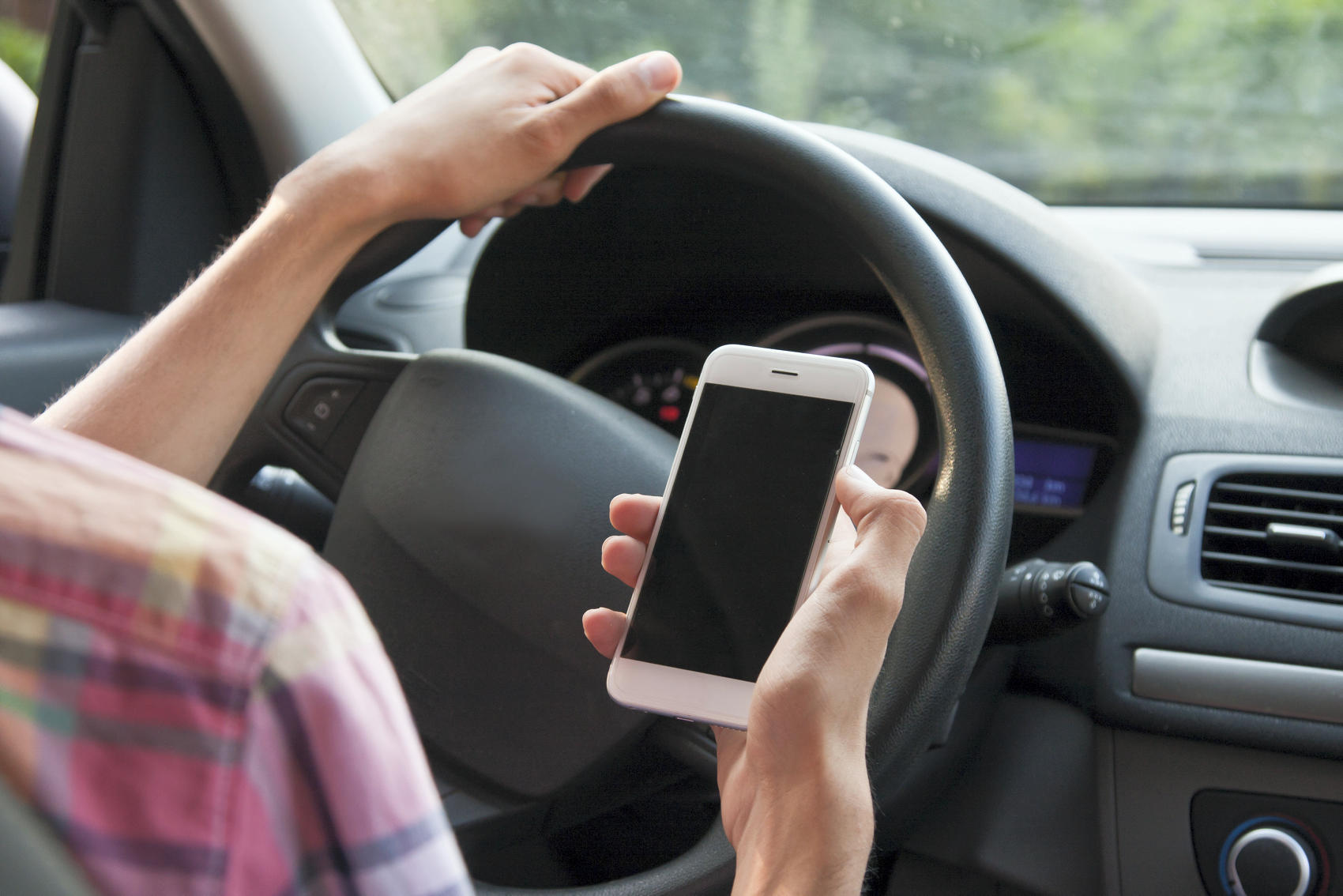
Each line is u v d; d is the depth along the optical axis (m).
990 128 1.38
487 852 0.79
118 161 1.42
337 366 0.88
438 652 0.78
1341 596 0.88
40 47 1.54
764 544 0.57
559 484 0.77
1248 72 1.28
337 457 0.88
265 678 0.18
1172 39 1.28
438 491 0.79
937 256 0.70
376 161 0.74
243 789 0.19
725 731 0.55
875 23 1.36
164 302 1.50
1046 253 0.94
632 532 0.60
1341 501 0.89
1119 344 0.96
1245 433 0.94
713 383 0.61
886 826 0.84
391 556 0.80
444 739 0.78
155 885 0.18
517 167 0.78
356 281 0.88
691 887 0.62
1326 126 1.27
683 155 0.79
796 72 1.43
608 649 0.58
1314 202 1.28
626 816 0.89
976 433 0.65
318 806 0.20
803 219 1.06
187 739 0.18
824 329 1.17
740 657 0.55
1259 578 0.91
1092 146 1.35
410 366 0.85
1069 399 1.02
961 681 0.61
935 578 0.62
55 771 0.17
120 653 0.18
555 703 0.75
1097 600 0.74
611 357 1.27
